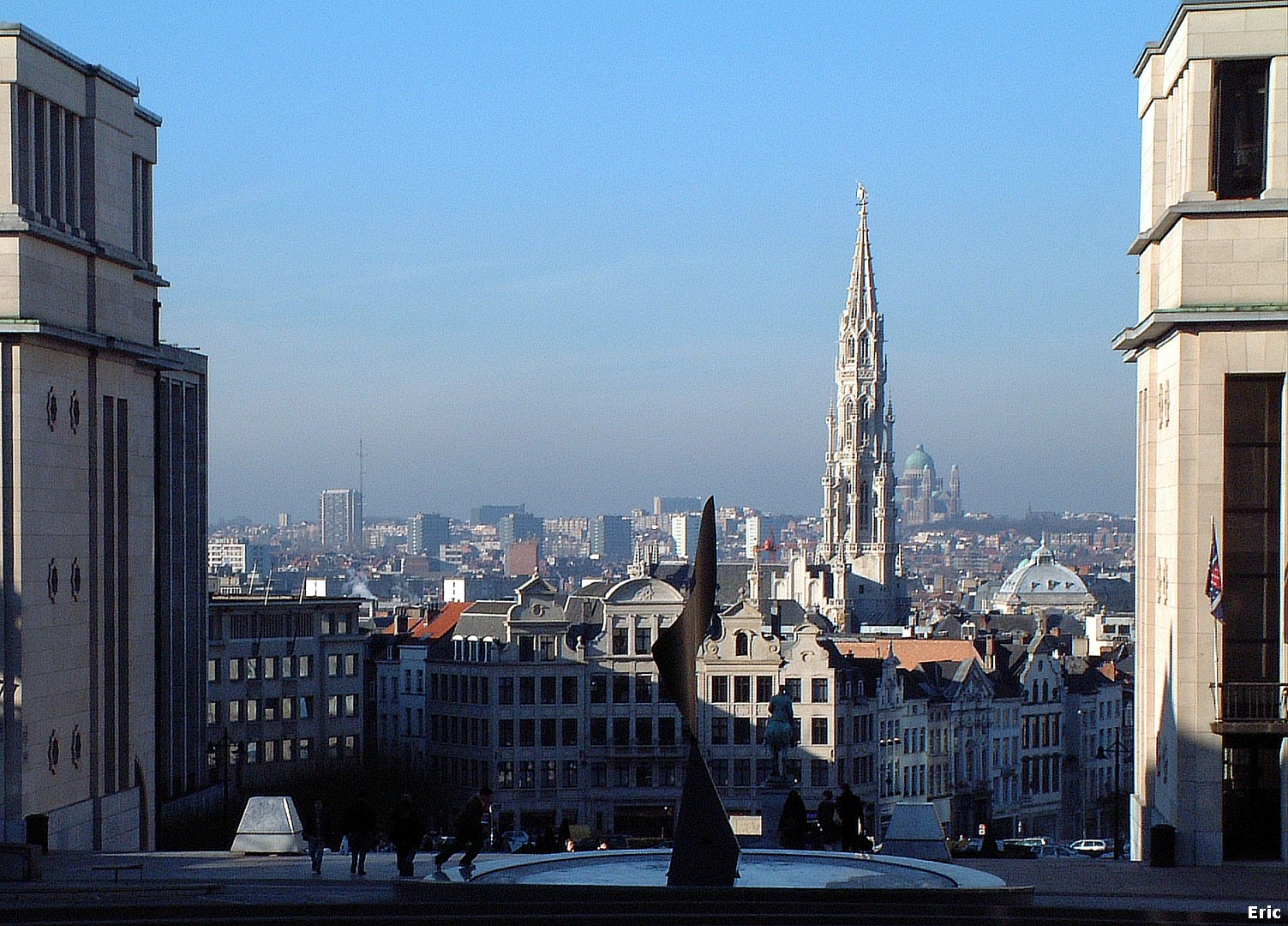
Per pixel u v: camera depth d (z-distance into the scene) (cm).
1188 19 7931
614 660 18100
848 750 18512
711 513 6875
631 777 18100
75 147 9306
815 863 7288
